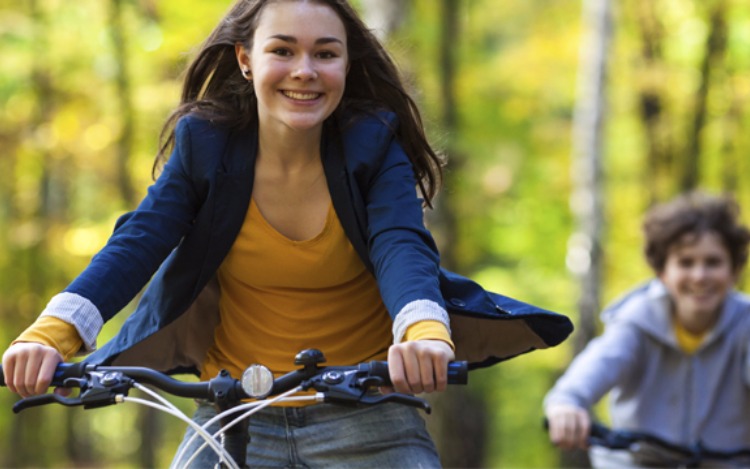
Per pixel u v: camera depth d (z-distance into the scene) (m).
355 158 7.79
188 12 29.88
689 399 12.74
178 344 8.51
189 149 7.87
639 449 12.21
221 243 7.88
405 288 6.97
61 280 39.47
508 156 34.16
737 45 34.19
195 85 8.41
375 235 7.51
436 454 8.02
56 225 35.97
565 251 35.88
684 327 12.77
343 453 7.89
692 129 34.47
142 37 31.67
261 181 7.90
